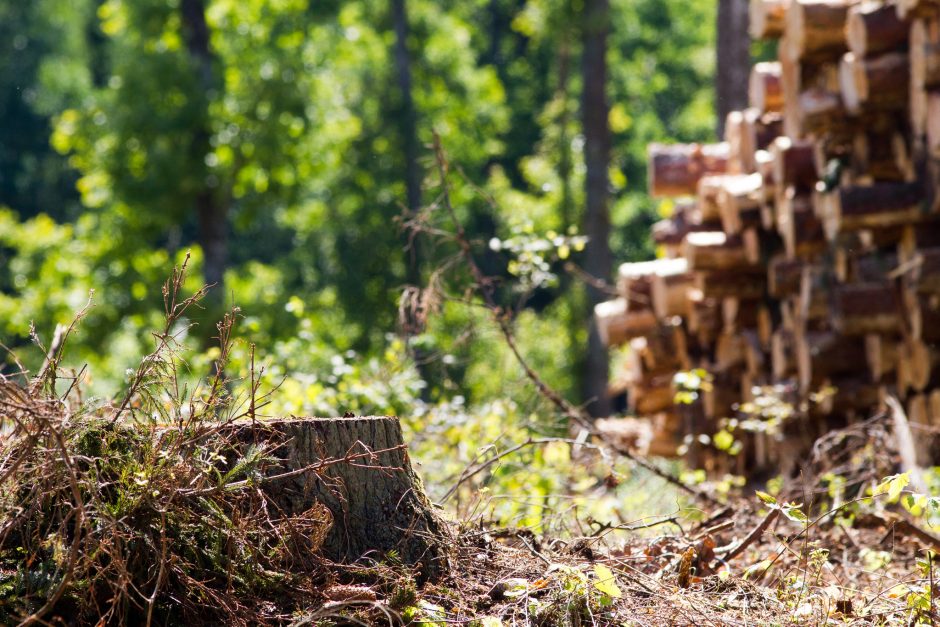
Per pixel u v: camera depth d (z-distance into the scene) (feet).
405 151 115.03
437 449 29.63
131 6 104.78
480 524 18.03
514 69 155.12
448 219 29.99
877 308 32.53
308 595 14.49
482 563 16.62
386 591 15.11
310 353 32.89
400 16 118.32
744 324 40.42
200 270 110.11
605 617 14.96
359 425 16.14
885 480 16.34
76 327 16.01
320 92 112.98
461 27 131.54
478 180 140.56
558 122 110.83
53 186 174.70
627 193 152.56
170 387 15.76
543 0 101.04
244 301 101.91
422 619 14.33
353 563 15.33
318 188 119.34
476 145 134.00
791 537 19.34
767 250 38.14
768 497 16.78
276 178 109.19
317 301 110.42
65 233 108.06
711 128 160.04
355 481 15.90
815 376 35.09
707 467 44.47
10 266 115.14
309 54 110.73
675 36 157.69
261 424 15.47
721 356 42.63
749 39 73.77
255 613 14.15
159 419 15.87
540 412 29.94
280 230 154.61
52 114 171.63
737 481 32.81
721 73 74.18
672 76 162.30
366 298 108.78
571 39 102.78
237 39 108.37
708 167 44.09
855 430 29.68
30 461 13.91
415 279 104.17
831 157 33.86
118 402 16.05
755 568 17.29
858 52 30.60
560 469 27.04
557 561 16.84
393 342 31.91
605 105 100.83
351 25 120.88
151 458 14.28
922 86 28.91
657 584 16.56
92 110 103.35
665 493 28.09
